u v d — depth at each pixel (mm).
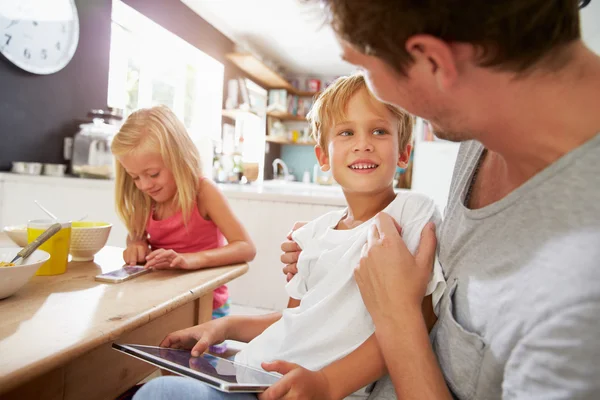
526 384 384
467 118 441
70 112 2518
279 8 3486
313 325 730
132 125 1275
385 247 613
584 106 403
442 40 381
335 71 5426
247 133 4832
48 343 547
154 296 784
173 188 1362
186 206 1345
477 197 612
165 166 1305
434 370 520
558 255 393
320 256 817
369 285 604
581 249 372
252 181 4219
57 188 2141
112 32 2938
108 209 2098
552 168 426
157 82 3541
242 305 1989
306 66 5242
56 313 665
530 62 388
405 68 414
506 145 455
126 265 1022
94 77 2672
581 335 339
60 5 2303
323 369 632
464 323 527
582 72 405
